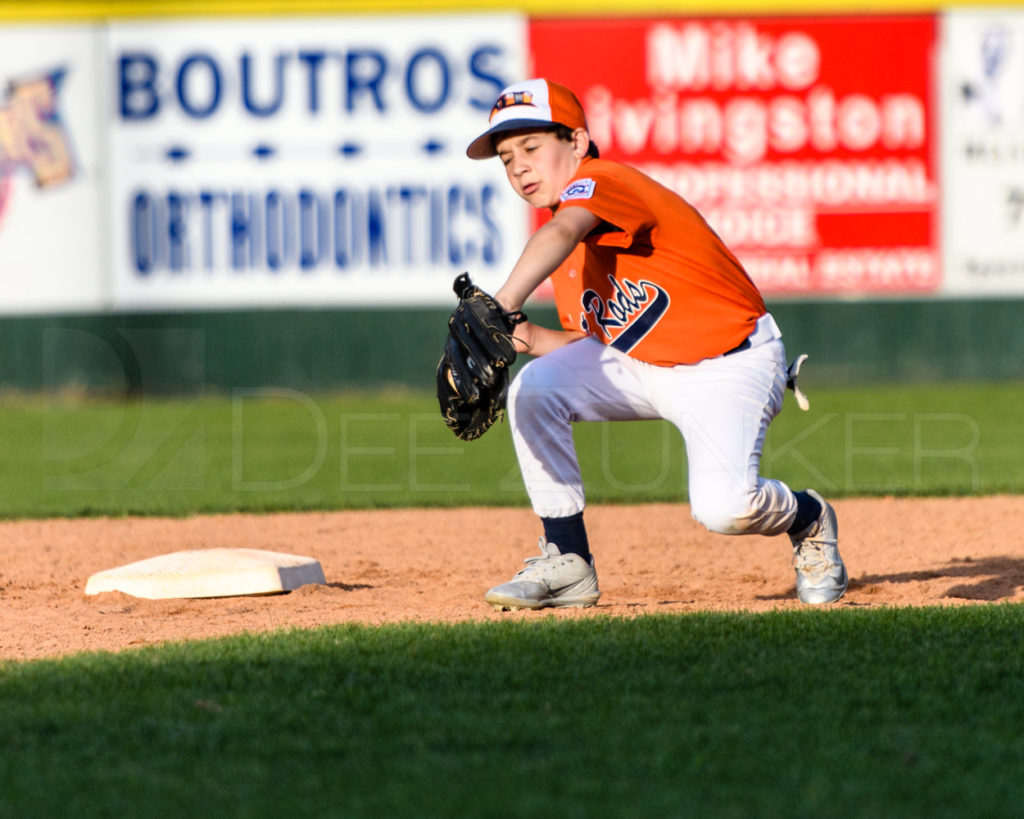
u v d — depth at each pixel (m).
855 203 56.97
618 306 15.09
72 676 12.36
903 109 56.66
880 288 57.19
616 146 57.16
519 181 15.54
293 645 13.52
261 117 57.50
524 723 10.67
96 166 57.47
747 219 57.19
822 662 12.41
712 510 14.92
